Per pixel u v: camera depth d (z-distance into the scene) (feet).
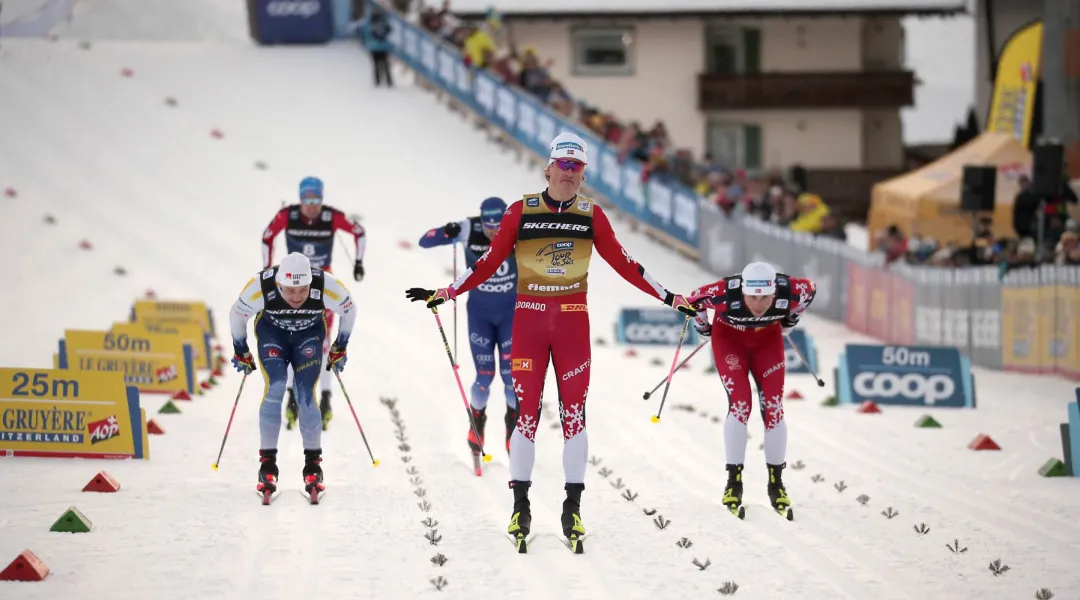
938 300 173.37
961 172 219.61
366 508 74.84
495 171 261.65
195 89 280.92
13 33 311.68
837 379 130.72
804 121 375.45
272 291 75.87
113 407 91.04
